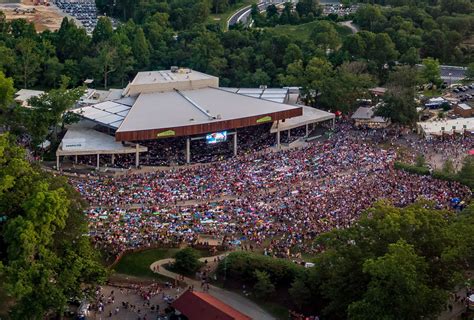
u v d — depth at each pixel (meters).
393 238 174.25
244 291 194.12
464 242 167.75
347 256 174.62
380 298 157.62
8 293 168.00
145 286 195.12
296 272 192.50
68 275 173.25
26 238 168.88
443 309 164.25
